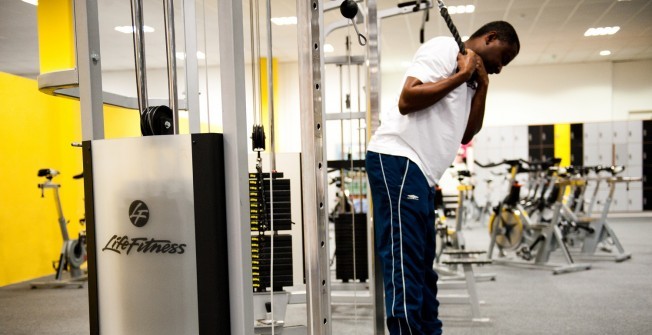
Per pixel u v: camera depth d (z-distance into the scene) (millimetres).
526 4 7680
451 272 4828
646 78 11930
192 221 1123
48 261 6129
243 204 1129
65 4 4395
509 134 11828
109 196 1204
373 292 1973
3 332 3416
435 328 1669
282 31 8664
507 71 12297
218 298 1117
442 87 1512
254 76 1636
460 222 5645
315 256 1166
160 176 1146
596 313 3418
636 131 11391
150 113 1267
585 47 10539
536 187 6605
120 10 7105
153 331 1167
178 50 6188
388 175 1610
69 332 3381
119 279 1196
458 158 11508
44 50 4461
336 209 5199
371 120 1979
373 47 1978
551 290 4223
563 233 6258
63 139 6523
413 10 3377
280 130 11500
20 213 5730
